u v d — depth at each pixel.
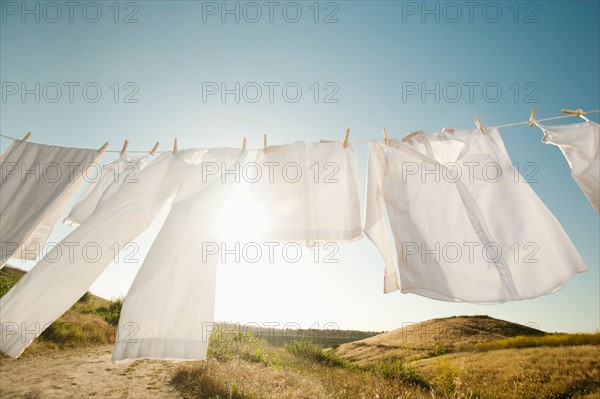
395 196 2.77
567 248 2.48
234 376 5.93
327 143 3.10
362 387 6.46
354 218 2.83
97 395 5.09
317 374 7.48
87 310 11.91
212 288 2.48
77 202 3.13
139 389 5.40
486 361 8.99
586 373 7.67
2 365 6.39
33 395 5.00
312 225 2.80
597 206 2.43
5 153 3.19
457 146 3.00
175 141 3.19
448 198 2.74
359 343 15.59
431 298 2.43
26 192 3.04
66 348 8.02
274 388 5.80
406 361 9.88
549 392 7.09
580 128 2.62
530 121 2.77
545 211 2.61
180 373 6.04
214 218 2.74
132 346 2.25
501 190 2.76
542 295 2.42
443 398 6.80
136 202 2.87
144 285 2.41
